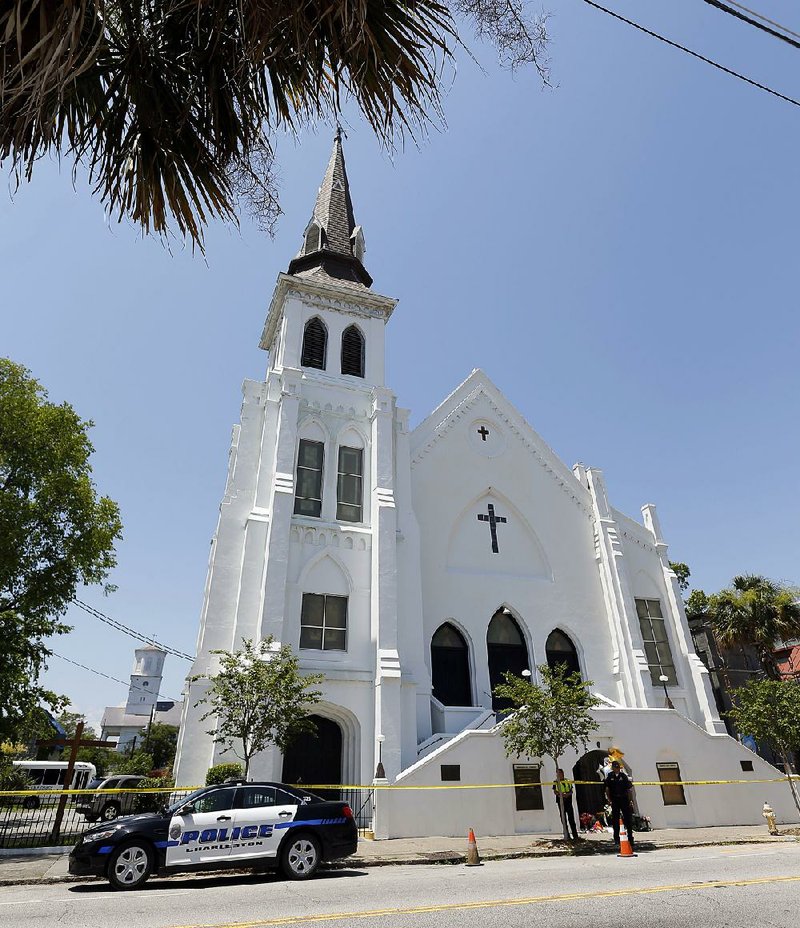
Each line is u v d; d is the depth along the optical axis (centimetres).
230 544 2178
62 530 1998
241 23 443
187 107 501
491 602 2527
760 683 2194
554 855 1487
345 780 1958
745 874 1100
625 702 2489
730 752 2119
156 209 532
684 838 1705
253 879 1160
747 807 2036
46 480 1961
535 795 1856
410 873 1225
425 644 2341
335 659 2070
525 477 2858
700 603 3938
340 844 1210
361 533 2298
